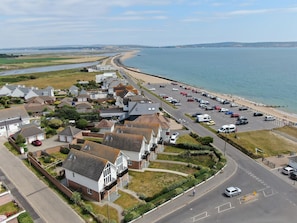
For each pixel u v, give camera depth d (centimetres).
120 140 5994
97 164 4712
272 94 15100
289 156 6462
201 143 7219
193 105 11806
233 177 5419
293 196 4734
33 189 5003
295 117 10481
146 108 9062
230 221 4072
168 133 7600
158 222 4053
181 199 4653
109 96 13112
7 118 8412
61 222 4056
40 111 10150
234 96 14762
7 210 4203
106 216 4225
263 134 8075
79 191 4912
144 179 5447
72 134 7319
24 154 6594
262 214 4234
